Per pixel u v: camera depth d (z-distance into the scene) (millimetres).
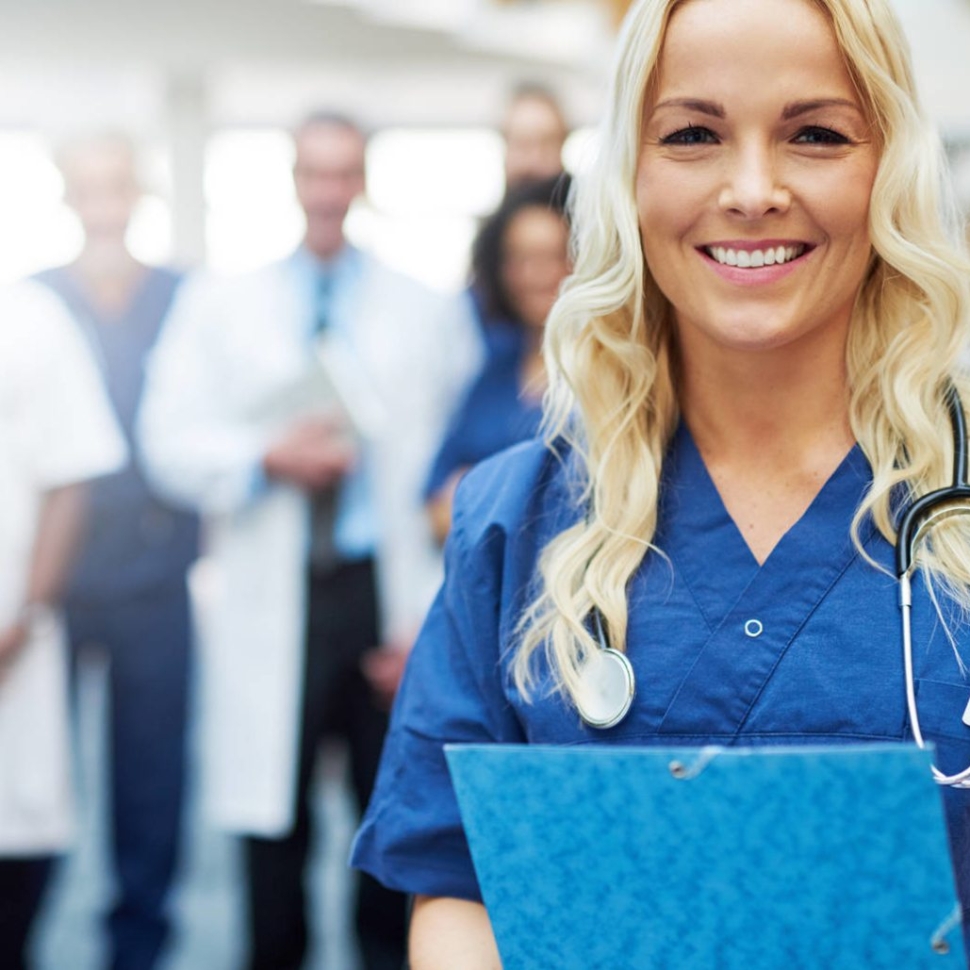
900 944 1075
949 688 1225
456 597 1437
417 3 5980
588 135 1452
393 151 6684
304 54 6086
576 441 1414
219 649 3180
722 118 1248
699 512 1339
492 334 3121
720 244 1264
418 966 1405
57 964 3549
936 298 1274
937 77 5219
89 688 5449
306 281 3230
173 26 5996
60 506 3172
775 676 1269
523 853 1165
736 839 1102
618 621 1315
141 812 3469
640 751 1118
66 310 3266
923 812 1059
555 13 5930
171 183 6379
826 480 1317
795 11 1235
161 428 3195
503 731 1398
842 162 1250
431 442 3195
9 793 3152
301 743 3146
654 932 1134
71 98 6438
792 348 1310
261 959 3168
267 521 3137
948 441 1310
